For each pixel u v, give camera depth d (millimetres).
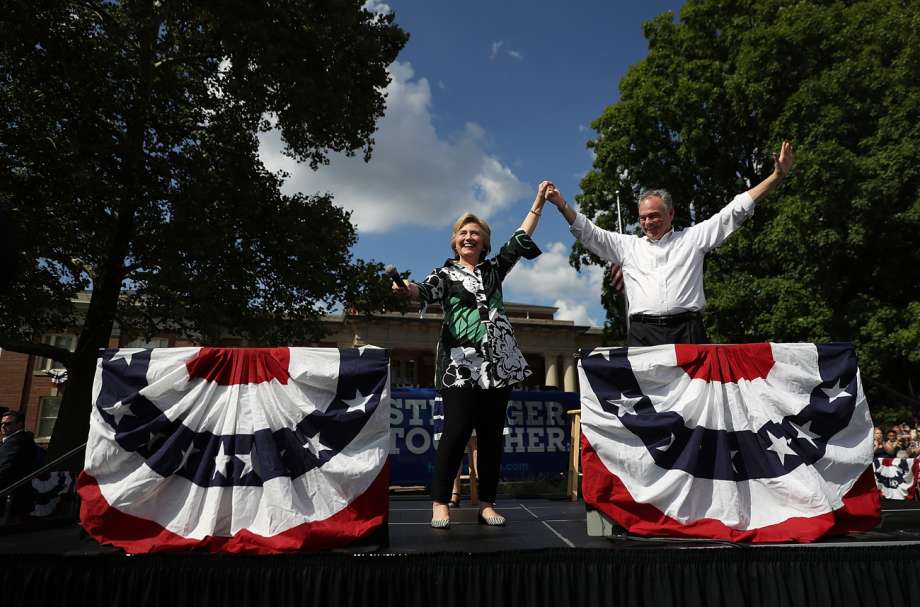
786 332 12977
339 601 2164
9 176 9945
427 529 2928
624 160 16062
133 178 10523
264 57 11914
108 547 2363
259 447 2490
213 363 2643
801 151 12875
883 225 13109
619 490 2566
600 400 2688
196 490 2461
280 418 2539
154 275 10484
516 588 2197
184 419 2561
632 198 16625
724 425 2611
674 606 2172
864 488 2559
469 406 2859
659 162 15789
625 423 2633
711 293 14281
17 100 10227
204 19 11875
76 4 11188
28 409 20734
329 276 12500
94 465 2465
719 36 15898
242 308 12172
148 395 2568
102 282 12125
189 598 2201
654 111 15383
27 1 9711
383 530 2398
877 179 12094
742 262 15133
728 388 2670
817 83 13023
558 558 2242
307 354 2650
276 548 2287
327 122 13688
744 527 2469
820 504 2436
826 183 12570
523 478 7605
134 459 2500
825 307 12805
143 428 2533
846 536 2463
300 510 2404
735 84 14477
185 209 10742
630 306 3203
